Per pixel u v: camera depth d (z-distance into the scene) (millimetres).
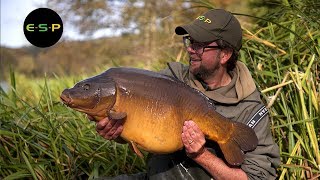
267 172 2943
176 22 6547
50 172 3875
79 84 2598
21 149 3803
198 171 2955
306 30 4039
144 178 3246
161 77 2684
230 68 3057
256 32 4176
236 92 2996
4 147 3938
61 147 3877
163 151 2664
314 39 3926
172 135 2643
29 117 4230
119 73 2637
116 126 2605
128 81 2615
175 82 2697
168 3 10742
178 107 2645
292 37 3957
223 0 7496
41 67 15047
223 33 2920
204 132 2701
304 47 3928
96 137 4180
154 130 2613
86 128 4246
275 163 3000
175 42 5309
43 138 4008
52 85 6371
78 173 3938
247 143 2768
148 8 11469
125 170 3951
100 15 13094
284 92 3768
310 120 3492
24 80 9000
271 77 3859
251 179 2896
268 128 3018
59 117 4312
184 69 3176
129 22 12141
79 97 2557
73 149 4012
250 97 3002
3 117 4152
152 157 3102
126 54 10945
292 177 3516
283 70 3836
